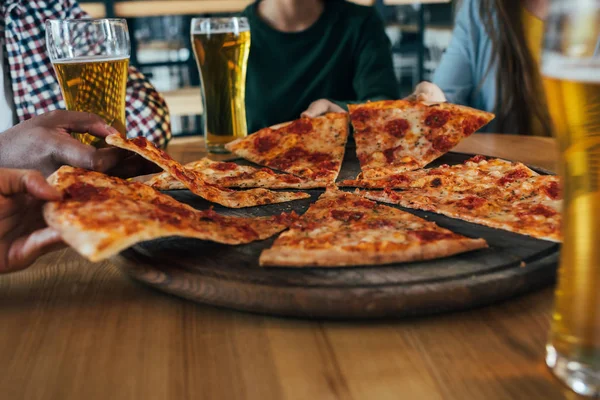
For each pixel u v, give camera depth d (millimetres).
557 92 297
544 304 445
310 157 826
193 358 391
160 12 2004
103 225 437
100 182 536
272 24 1306
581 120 290
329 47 1270
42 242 442
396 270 462
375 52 1260
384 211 610
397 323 428
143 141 641
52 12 1053
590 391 328
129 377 373
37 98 1036
